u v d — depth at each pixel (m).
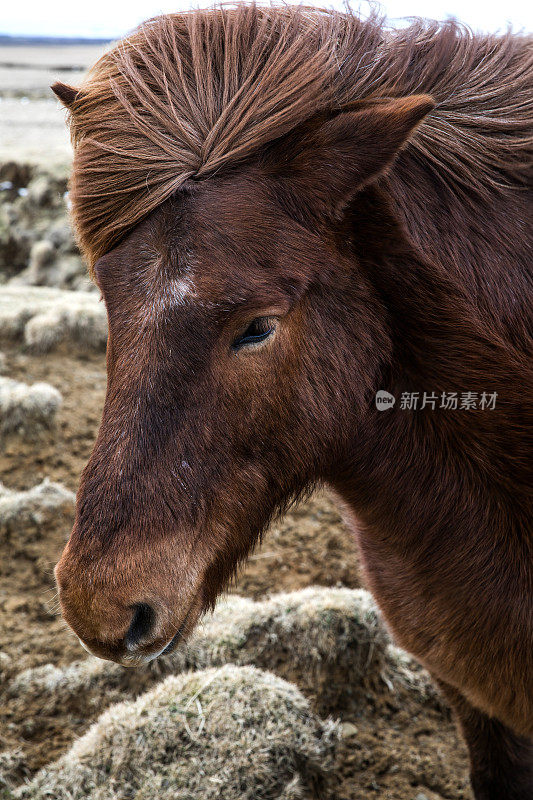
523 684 1.71
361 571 2.09
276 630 3.00
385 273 1.48
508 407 1.55
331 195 1.34
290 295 1.34
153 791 2.32
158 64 1.38
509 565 1.64
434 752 2.65
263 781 2.37
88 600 1.30
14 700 2.89
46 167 11.75
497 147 1.56
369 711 2.83
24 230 10.93
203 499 1.37
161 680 2.91
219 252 1.27
